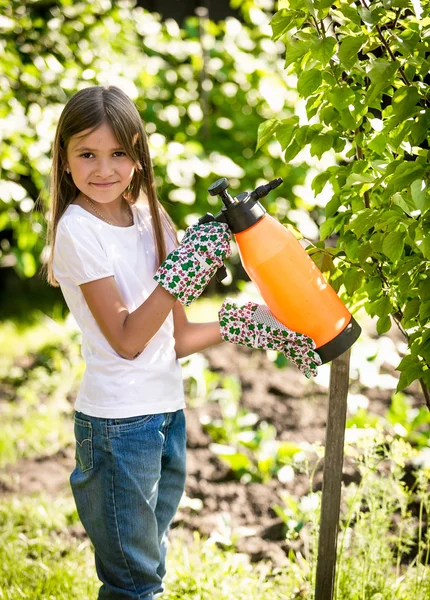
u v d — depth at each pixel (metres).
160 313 1.94
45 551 3.05
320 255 2.08
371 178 1.87
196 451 3.83
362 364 4.07
